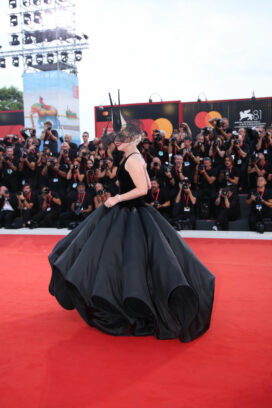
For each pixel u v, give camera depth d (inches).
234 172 280.1
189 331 98.6
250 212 278.2
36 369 85.3
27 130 372.5
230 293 135.2
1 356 91.8
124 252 99.6
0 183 337.7
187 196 278.2
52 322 113.2
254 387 76.5
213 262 180.7
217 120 306.3
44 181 322.7
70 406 70.9
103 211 110.7
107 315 105.7
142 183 105.1
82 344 98.1
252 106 432.5
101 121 466.6
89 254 100.0
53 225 305.3
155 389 76.5
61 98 627.5
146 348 95.3
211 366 85.4
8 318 116.4
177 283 91.7
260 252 201.5
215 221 276.8
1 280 156.9
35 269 174.6
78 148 354.9
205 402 71.7
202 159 295.6
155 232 102.4
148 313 100.7
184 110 452.8
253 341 97.6
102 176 302.5
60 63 717.3
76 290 99.6
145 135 307.4
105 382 79.4
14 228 299.3
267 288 140.1
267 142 297.6
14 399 73.5
